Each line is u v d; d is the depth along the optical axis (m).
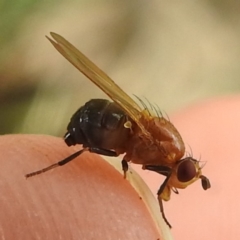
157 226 0.05
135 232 0.05
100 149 0.05
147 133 0.05
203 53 0.10
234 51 0.10
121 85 0.09
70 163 0.05
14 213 0.05
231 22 0.10
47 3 0.09
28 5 0.08
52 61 0.08
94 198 0.05
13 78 0.08
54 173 0.05
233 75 0.10
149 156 0.05
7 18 0.08
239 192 0.06
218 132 0.07
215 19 0.10
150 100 0.09
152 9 0.10
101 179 0.05
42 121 0.08
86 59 0.05
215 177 0.06
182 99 0.09
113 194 0.05
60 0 0.09
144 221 0.05
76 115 0.05
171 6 0.10
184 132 0.07
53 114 0.08
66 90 0.08
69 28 0.09
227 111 0.07
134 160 0.05
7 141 0.05
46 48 0.08
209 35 0.10
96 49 0.09
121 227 0.05
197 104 0.07
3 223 0.05
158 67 0.10
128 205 0.05
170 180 0.05
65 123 0.08
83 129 0.05
